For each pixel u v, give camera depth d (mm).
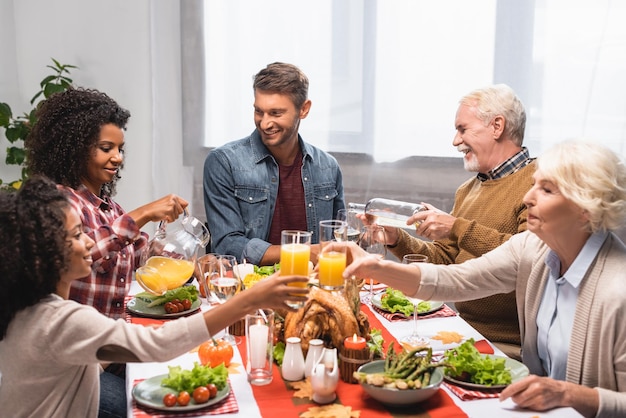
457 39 3551
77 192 2033
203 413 1356
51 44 3633
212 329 1430
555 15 3494
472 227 2129
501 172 2307
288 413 1366
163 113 3652
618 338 1519
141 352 1371
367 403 1414
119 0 3605
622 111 3523
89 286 1950
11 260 1322
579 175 1539
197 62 3609
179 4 3570
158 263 1914
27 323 1361
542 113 3572
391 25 3555
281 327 1687
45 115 2035
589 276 1581
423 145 3652
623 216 1552
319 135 3656
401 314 1987
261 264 2488
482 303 2221
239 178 2641
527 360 1823
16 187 3365
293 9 3562
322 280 1583
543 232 1613
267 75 2533
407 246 2332
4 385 1415
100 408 1771
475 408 1394
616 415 1425
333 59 3598
